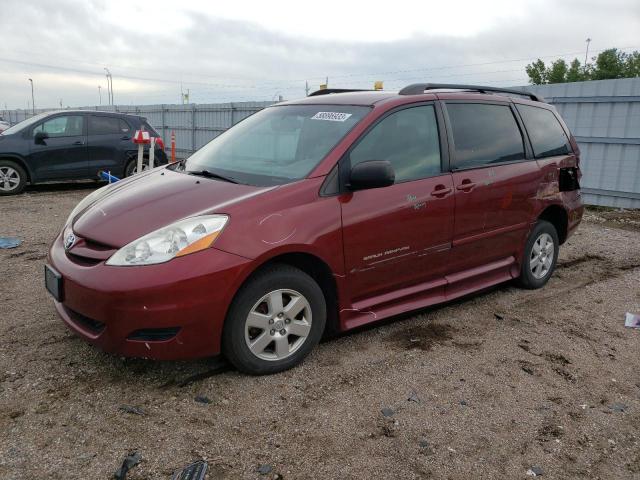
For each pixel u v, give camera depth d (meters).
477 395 3.39
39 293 4.79
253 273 3.30
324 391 3.33
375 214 3.74
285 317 3.44
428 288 4.25
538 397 3.41
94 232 3.35
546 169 5.16
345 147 3.73
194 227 3.14
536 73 46.69
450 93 4.56
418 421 3.07
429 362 3.78
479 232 4.53
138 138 8.34
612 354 4.08
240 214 3.25
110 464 2.59
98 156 11.42
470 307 4.91
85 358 3.58
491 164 4.64
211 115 18.61
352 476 2.60
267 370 3.43
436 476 2.64
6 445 2.69
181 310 3.02
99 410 3.02
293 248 3.34
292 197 3.44
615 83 10.48
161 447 2.73
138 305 2.97
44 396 3.12
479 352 3.98
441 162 4.26
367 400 3.25
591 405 3.35
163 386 3.29
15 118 37.53
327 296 3.74
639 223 9.38
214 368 3.51
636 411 3.31
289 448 2.78
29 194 10.95
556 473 2.72
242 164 4.03
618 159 10.68
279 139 4.15
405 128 4.10
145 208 3.46
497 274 4.93
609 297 5.35
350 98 4.28
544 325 4.56
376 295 3.95
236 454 2.71
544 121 5.42
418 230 4.02
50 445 2.71
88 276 3.09
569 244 7.56
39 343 3.78
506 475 2.68
